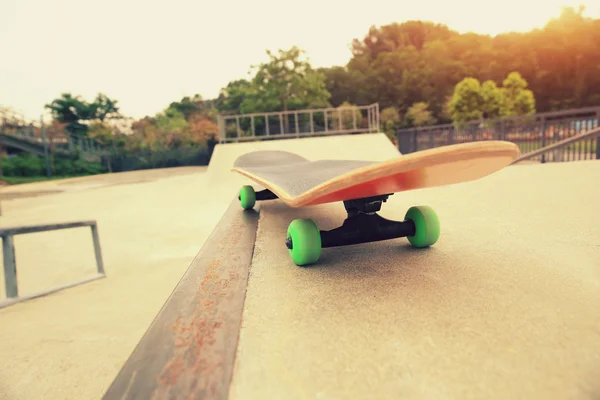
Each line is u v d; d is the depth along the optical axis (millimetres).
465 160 938
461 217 2189
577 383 627
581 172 4316
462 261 1308
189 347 757
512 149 957
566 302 946
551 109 53812
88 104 42031
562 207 2373
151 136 35750
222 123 10000
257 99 36875
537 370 668
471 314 898
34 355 2162
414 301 987
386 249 1510
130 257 4062
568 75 53281
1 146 28375
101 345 2271
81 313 2756
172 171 24359
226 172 8344
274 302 1025
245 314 954
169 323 873
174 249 4184
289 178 1724
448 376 662
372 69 59062
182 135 36125
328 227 1919
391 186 1100
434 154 927
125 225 5711
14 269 3064
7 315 2752
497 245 1514
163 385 624
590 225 1837
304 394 628
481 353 729
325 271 1272
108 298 3037
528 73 54500
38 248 4996
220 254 1495
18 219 7668
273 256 1502
